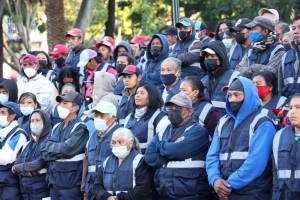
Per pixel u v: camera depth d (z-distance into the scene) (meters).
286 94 9.45
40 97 12.20
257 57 10.28
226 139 8.08
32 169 10.12
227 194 7.85
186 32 11.58
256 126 7.90
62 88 11.74
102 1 41.38
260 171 7.76
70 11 43.72
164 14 38.72
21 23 36.59
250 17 26.25
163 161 8.51
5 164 10.60
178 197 8.43
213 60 9.61
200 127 8.57
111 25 27.11
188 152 8.40
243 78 8.14
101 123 9.38
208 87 9.80
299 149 7.53
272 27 10.11
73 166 9.82
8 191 10.64
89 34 44.72
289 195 7.50
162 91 10.98
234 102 8.02
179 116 8.58
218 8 27.81
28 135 10.93
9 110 10.92
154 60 11.39
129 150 8.83
